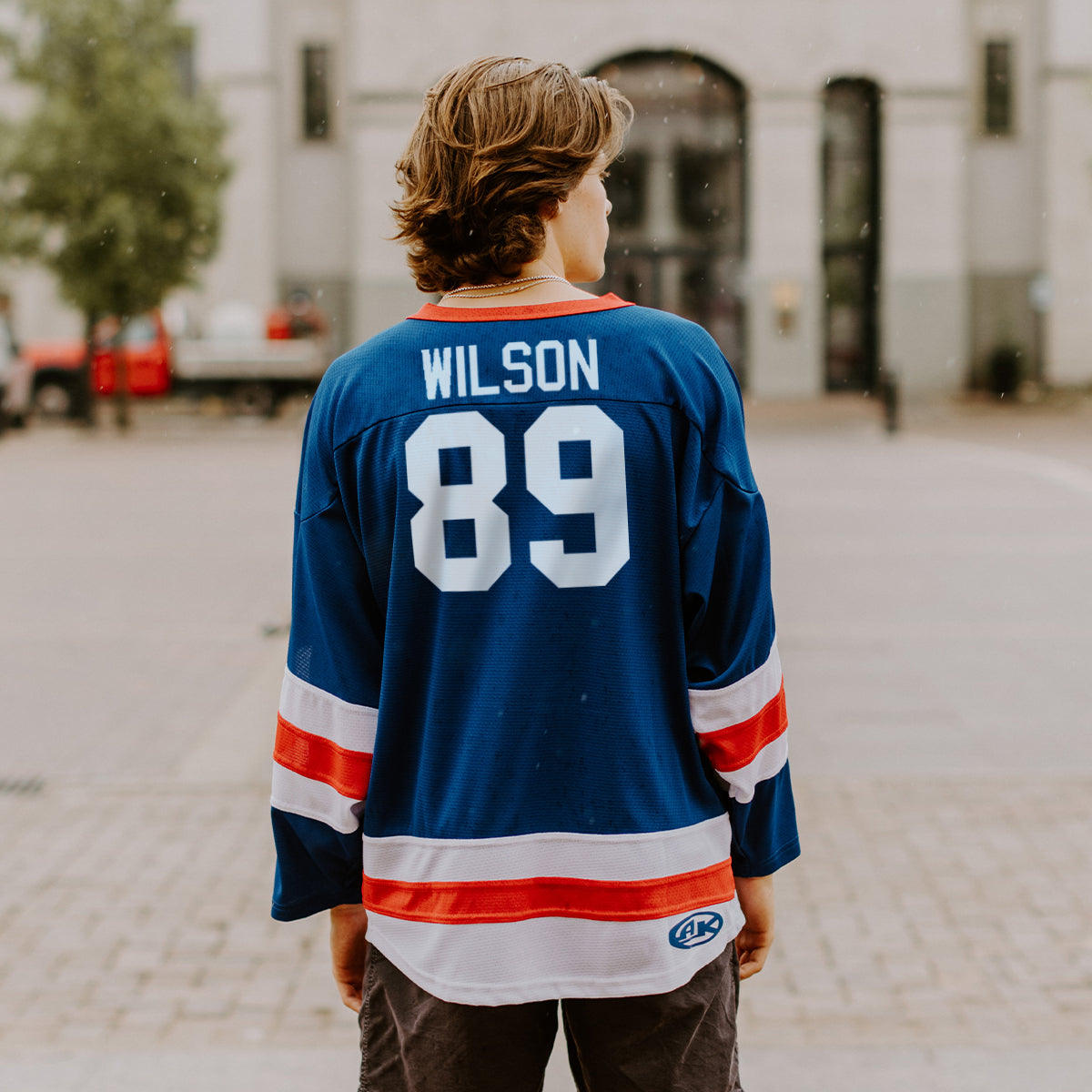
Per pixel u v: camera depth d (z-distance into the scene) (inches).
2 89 1087.6
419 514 55.2
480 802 54.9
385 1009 58.6
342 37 1080.8
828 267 1096.8
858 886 156.3
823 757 203.9
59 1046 120.2
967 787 189.6
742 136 1068.5
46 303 1120.8
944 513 458.6
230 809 185.3
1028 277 1103.0
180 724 227.3
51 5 826.8
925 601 317.7
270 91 1075.9
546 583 54.4
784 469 603.5
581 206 58.5
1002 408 1005.8
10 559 391.2
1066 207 1082.7
